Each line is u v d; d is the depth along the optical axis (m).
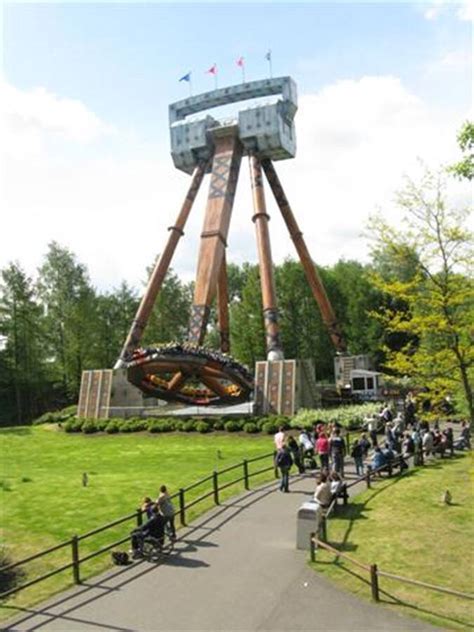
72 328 73.56
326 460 25.83
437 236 19.94
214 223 55.09
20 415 68.81
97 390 53.03
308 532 17.19
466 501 21.34
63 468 33.09
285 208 59.66
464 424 30.91
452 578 14.88
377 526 18.91
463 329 19.44
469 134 13.84
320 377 79.31
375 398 53.53
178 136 61.12
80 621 13.13
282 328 76.62
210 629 12.55
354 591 14.20
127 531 19.62
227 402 52.56
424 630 12.22
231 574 15.50
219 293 62.09
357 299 77.06
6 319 68.94
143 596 14.34
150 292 56.22
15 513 22.39
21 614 13.59
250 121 57.72
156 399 59.41
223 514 20.89
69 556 17.47
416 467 27.52
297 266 78.44
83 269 78.25
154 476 28.45
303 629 12.40
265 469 26.47
